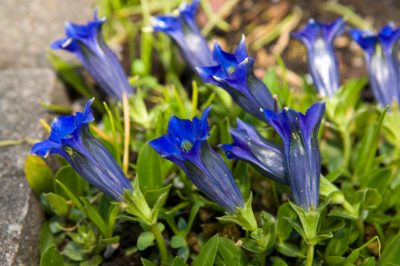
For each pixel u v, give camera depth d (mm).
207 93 633
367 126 614
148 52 691
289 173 497
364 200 542
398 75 582
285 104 585
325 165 614
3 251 554
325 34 588
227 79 522
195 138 490
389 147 612
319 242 542
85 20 747
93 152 510
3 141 619
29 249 569
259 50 719
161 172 565
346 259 530
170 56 694
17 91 659
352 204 542
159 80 705
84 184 597
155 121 601
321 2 742
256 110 539
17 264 553
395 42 574
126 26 740
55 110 654
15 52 713
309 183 494
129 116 596
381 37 572
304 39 593
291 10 741
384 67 579
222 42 731
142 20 749
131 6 759
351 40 713
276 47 719
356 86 594
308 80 680
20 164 603
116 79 597
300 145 490
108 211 561
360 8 733
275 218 574
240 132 518
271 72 617
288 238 554
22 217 572
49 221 591
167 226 585
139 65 688
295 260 562
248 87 530
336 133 621
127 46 734
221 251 527
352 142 618
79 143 504
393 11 727
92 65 594
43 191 591
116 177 516
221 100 606
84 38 584
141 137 622
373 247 562
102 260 572
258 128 587
